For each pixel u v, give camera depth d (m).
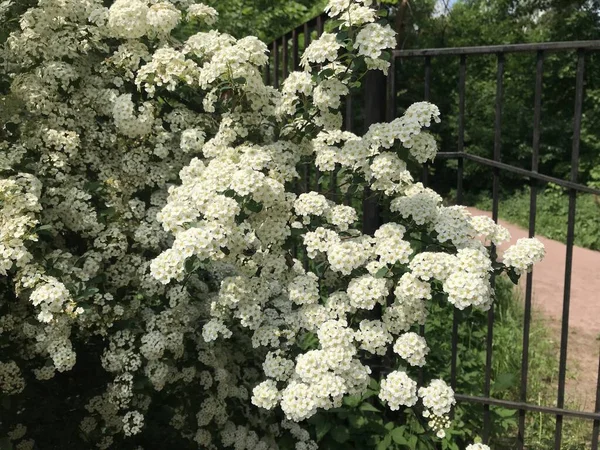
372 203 2.90
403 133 2.04
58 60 2.62
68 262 2.41
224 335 2.29
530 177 2.52
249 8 6.78
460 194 2.77
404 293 2.00
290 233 2.20
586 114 12.17
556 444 2.67
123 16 2.53
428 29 12.13
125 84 2.69
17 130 2.58
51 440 2.67
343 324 2.06
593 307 5.57
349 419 2.79
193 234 1.98
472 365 3.57
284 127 2.49
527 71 12.98
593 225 9.16
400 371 2.08
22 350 2.53
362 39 2.09
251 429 2.92
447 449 2.89
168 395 2.70
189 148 2.53
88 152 2.61
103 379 2.70
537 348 4.34
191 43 2.64
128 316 2.53
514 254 2.14
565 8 13.34
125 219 2.54
